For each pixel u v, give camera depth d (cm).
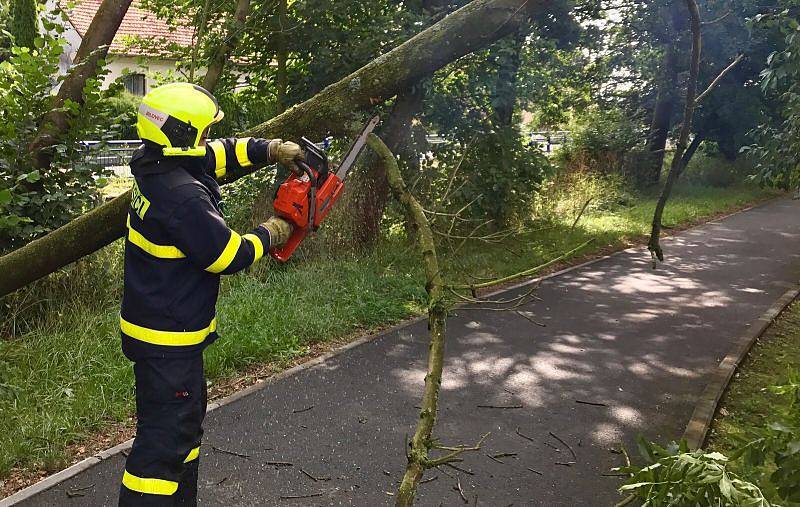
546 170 1097
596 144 1681
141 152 265
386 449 435
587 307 790
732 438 264
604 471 414
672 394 537
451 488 391
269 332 612
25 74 554
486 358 612
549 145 1816
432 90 923
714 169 2167
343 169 288
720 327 718
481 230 1057
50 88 599
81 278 627
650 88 1970
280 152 281
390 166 282
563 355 624
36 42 558
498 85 963
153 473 268
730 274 985
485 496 383
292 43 931
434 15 925
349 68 898
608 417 493
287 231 274
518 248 1056
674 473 188
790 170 730
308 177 277
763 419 495
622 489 193
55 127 589
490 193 1027
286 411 488
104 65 601
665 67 1848
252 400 506
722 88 1866
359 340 650
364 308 712
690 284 918
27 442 415
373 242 933
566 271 980
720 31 1670
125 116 633
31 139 584
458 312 751
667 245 1222
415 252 918
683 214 1547
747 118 1848
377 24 902
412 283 808
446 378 562
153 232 260
